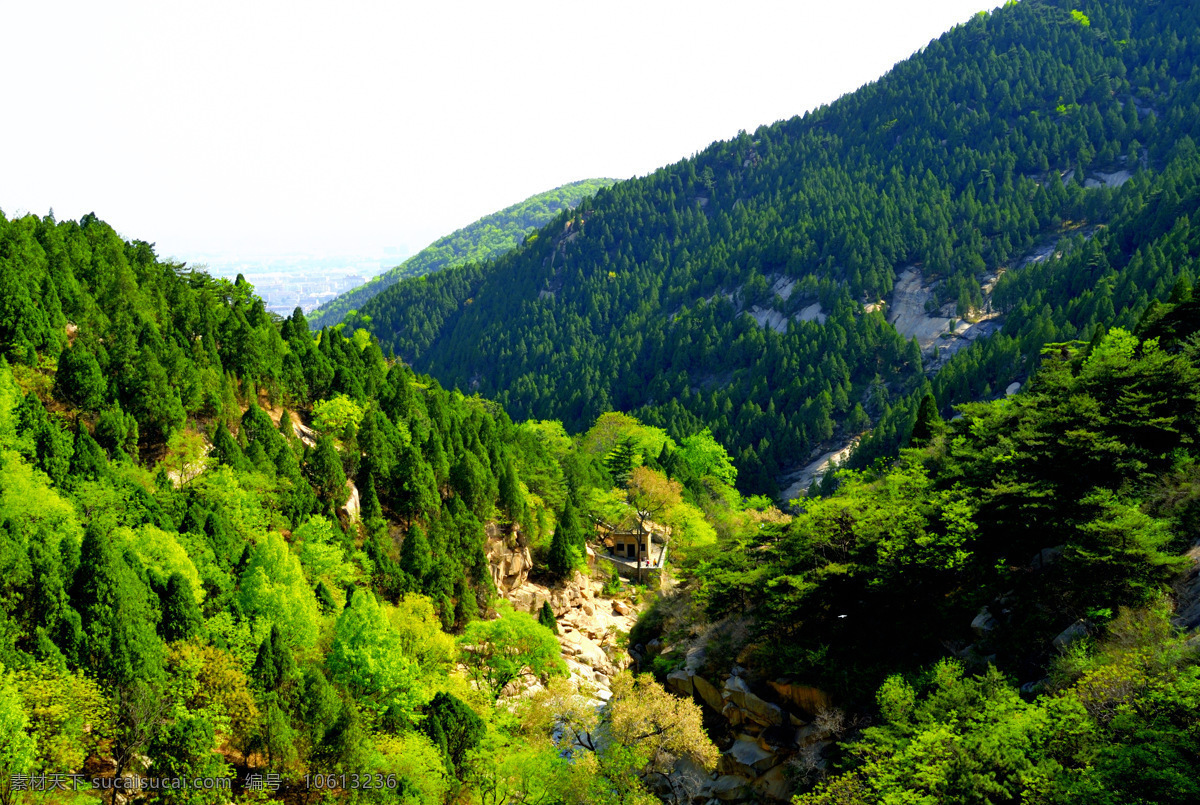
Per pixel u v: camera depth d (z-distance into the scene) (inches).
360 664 1876.2
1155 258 6274.6
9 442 1979.6
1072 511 1894.7
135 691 1517.0
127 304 3088.1
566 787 1782.7
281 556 2042.3
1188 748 1128.8
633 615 3627.0
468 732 1844.2
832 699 1914.4
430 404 3914.9
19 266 2748.5
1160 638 1402.6
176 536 2016.5
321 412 3174.2
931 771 1320.1
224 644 1753.2
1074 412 2103.8
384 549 2753.4
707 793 2007.9
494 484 3380.9
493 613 2940.5
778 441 6948.8
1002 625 1846.7
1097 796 1129.4
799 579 2016.5
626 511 4212.6
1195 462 1925.4
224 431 2504.9
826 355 7731.3
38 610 1568.7
